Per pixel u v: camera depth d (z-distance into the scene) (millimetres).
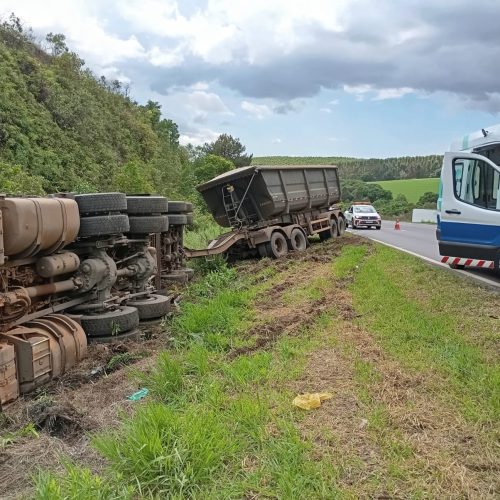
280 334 7426
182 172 39844
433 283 10656
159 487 3598
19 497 3619
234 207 17125
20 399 5539
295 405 4883
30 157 21922
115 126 34438
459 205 11445
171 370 5551
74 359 6527
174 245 12594
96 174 25875
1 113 21516
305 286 11008
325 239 23188
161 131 47750
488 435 4262
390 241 23656
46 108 26484
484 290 10000
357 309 8695
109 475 3727
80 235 7332
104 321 7387
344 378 5605
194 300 10336
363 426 4477
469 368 5684
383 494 3527
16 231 5641
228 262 16703
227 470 3824
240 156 57312
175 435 4004
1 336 5668
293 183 18812
